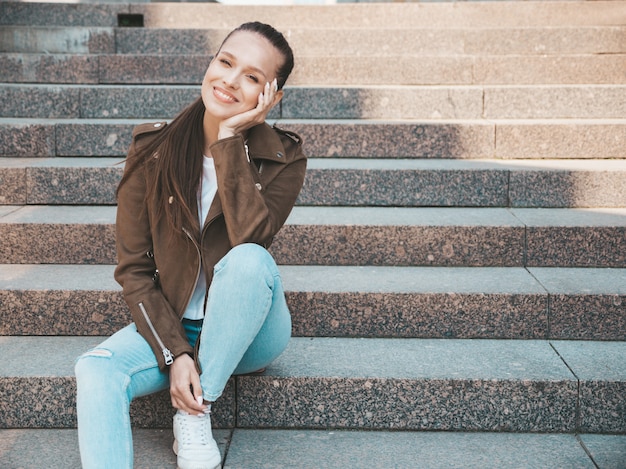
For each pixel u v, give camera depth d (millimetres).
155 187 2285
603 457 2359
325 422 2566
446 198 3703
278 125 4082
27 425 2557
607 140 4055
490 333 2914
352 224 3281
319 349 2799
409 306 2904
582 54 5184
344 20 5766
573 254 3266
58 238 3252
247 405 2553
